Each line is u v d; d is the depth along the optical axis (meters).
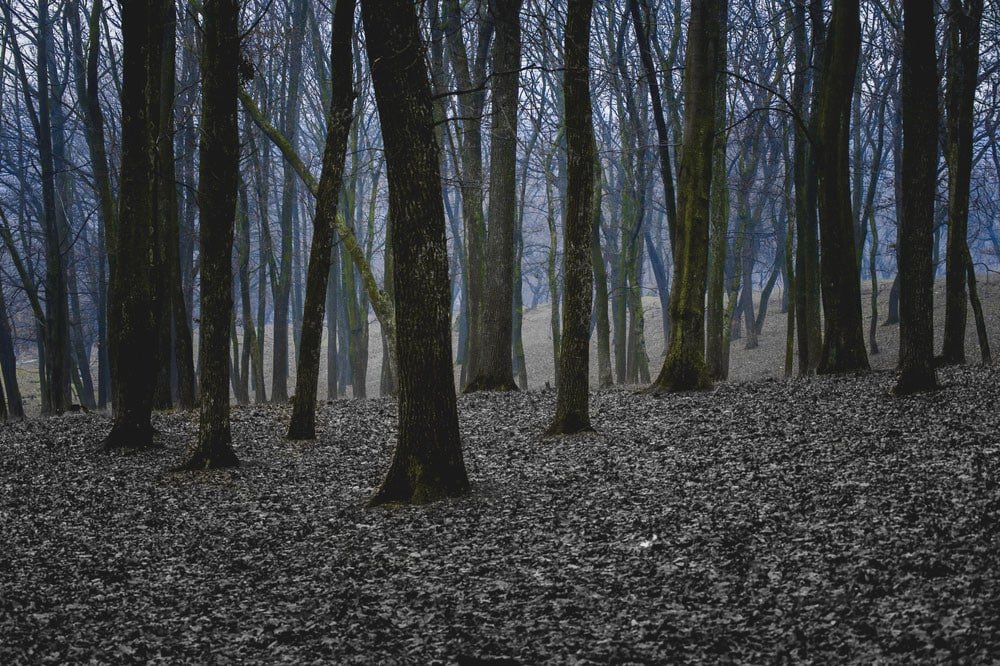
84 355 39.16
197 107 29.80
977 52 20.67
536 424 18.14
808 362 25.00
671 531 9.41
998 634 5.84
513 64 24.05
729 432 15.01
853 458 11.81
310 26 36.88
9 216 43.47
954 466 10.59
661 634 6.67
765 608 6.99
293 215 46.41
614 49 33.66
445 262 11.50
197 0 20.11
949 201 21.16
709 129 20.83
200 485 13.81
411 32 10.92
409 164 11.12
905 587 7.01
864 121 37.59
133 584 9.02
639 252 40.00
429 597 8.05
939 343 38.22
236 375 36.25
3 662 6.89
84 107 28.16
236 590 8.68
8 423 20.80
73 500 13.18
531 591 7.99
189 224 31.97
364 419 19.78
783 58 29.66
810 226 24.50
